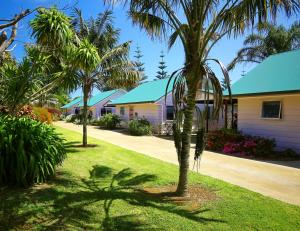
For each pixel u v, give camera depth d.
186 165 6.75
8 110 10.11
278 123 13.61
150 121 25.39
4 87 9.96
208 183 7.88
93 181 7.85
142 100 25.41
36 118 13.51
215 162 11.37
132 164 10.37
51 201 6.08
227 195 6.87
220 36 6.46
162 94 23.75
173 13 6.45
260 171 9.81
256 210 5.90
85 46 9.78
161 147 15.98
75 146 15.15
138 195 6.73
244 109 15.41
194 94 6.50
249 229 5.05
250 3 5.84
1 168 6.69
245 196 6.80
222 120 20.31
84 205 5.95
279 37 27.66
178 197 6.66
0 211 5.49
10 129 7.25
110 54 14.13
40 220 5.21
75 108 54.62
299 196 7.12
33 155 7.04
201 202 6.35
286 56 16.11
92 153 12.76
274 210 5.92
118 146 15.73
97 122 36.03
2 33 7.42
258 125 14.62
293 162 11.49
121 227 5.00
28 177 6.91
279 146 13.52
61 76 10.66
